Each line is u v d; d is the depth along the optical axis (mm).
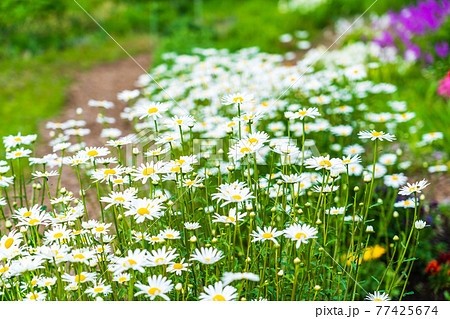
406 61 6137
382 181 3389
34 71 8594
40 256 1773
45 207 2154
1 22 10133
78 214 2094
